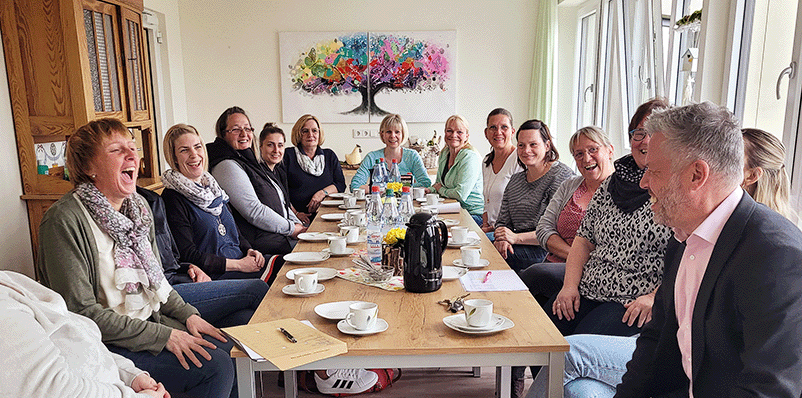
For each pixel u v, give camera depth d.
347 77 5.84
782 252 1.08
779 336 1.06
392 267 2.00
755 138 1.55
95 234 1.81
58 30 3.33
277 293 1.83
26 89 3.38
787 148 2.46
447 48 5.81
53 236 1.71
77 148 1.80
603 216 2.16
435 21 5.78
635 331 1.91
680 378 1.41
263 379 2.68
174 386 1.75
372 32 5.77
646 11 3.77
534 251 2.95
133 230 1.90
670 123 1.18
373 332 1.47
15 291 1.19
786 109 2.47
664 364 1.40
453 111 5.92
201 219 2.67
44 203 3.48
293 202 4.18
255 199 3.16
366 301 1.74
